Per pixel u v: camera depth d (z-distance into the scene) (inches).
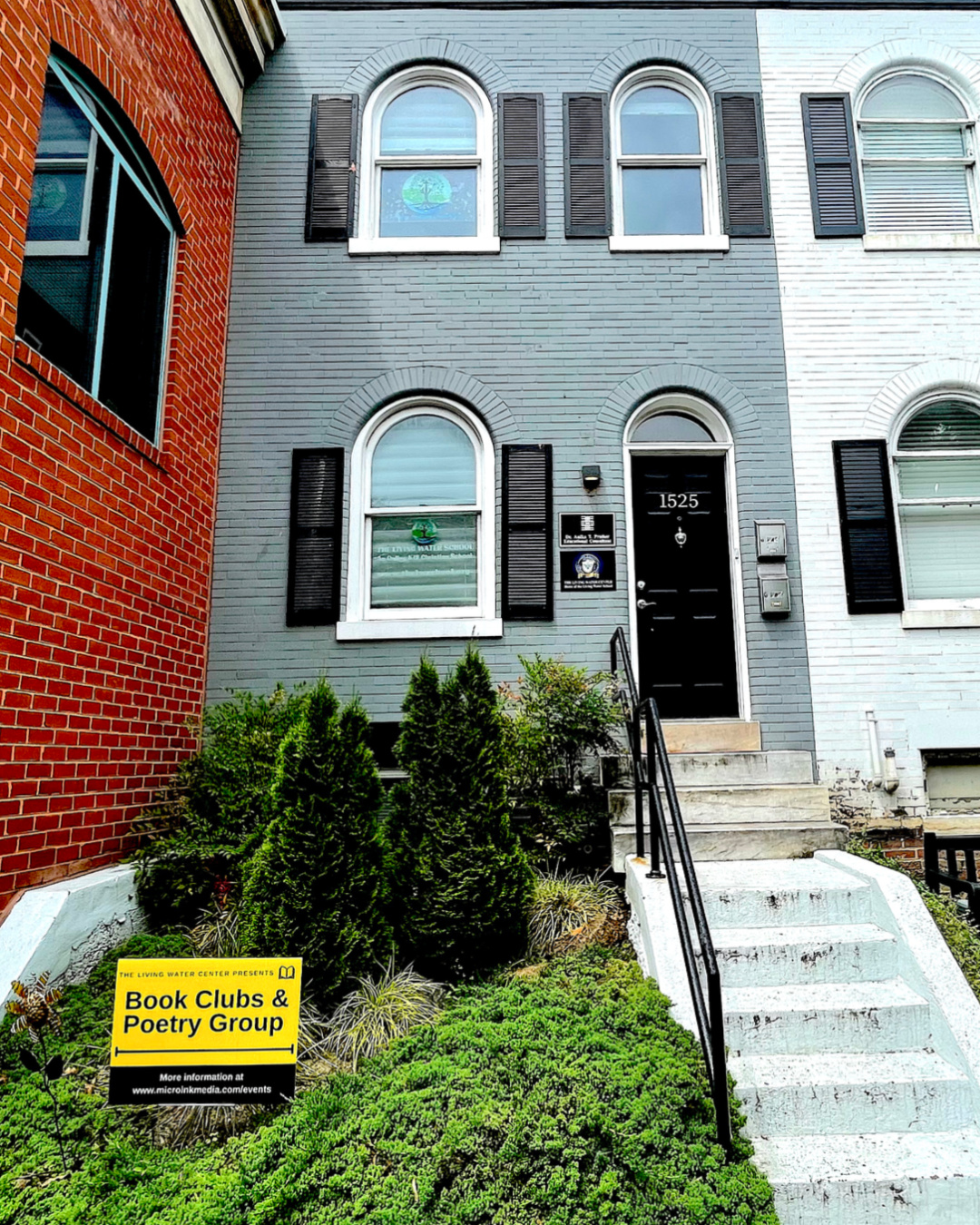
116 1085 93.7
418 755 149.8
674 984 130.6
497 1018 120.9
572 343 235.3
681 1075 105.0
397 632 218.7
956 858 199.2
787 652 220.4
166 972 96.6
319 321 236.4
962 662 220.7
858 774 214.5
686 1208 88.7
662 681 226.7
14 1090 104.3
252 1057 94.7
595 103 251.1
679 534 233.9
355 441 231.6
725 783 200.4
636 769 170.2
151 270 193.3
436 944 137.2
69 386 148.4
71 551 149.5
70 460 149.7
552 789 188.4
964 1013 125.3
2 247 131.3
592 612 220.7
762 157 248.4
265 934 127.1
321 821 132.0
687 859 115.5
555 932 153.0
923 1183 104.3
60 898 131.9
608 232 241.6
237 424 230.1
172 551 196.1
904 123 255.9
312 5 255.9
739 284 239.6
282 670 217.3
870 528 226.4
